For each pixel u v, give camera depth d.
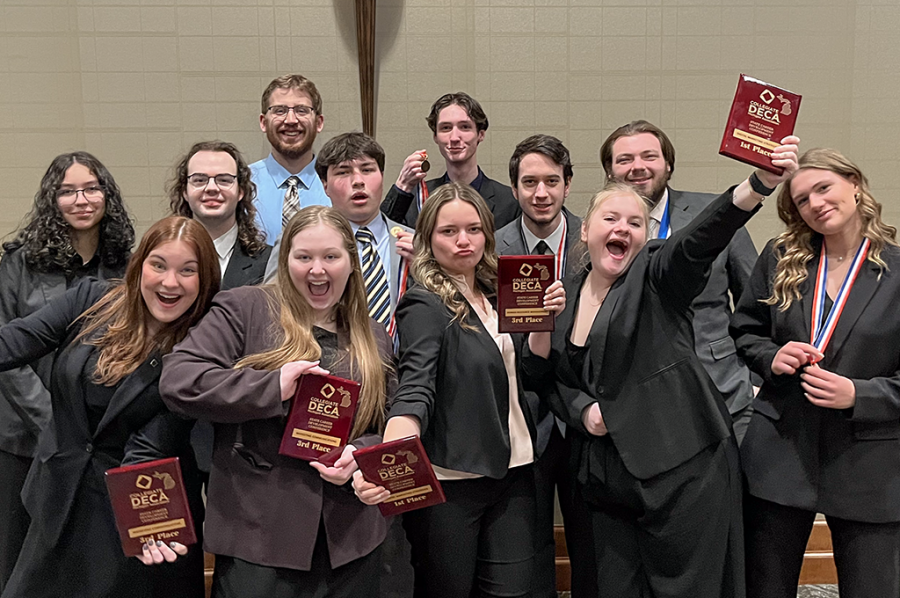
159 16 3.32
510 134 3.44
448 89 3.41
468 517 2.12
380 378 1.93
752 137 1.85
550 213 2.71
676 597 2.05
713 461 2.08
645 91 3.44
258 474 1.78
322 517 1.79
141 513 1.77
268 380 1.73
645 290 2.09
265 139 3.40
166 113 3.36
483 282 2.26
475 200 2.19
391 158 3.43
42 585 1.94
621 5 3.40
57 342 2.02
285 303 1.90
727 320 2.76
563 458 2.47
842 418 2.12
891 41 3.43
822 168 2.16
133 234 2.74
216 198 2.67
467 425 2.07
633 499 2.08
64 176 2.59
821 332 2.14
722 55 3.43
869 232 2.16
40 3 3.28
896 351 2.11
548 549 2.29
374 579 1.89
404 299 2.16
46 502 1.93
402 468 1.76
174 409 1.75
